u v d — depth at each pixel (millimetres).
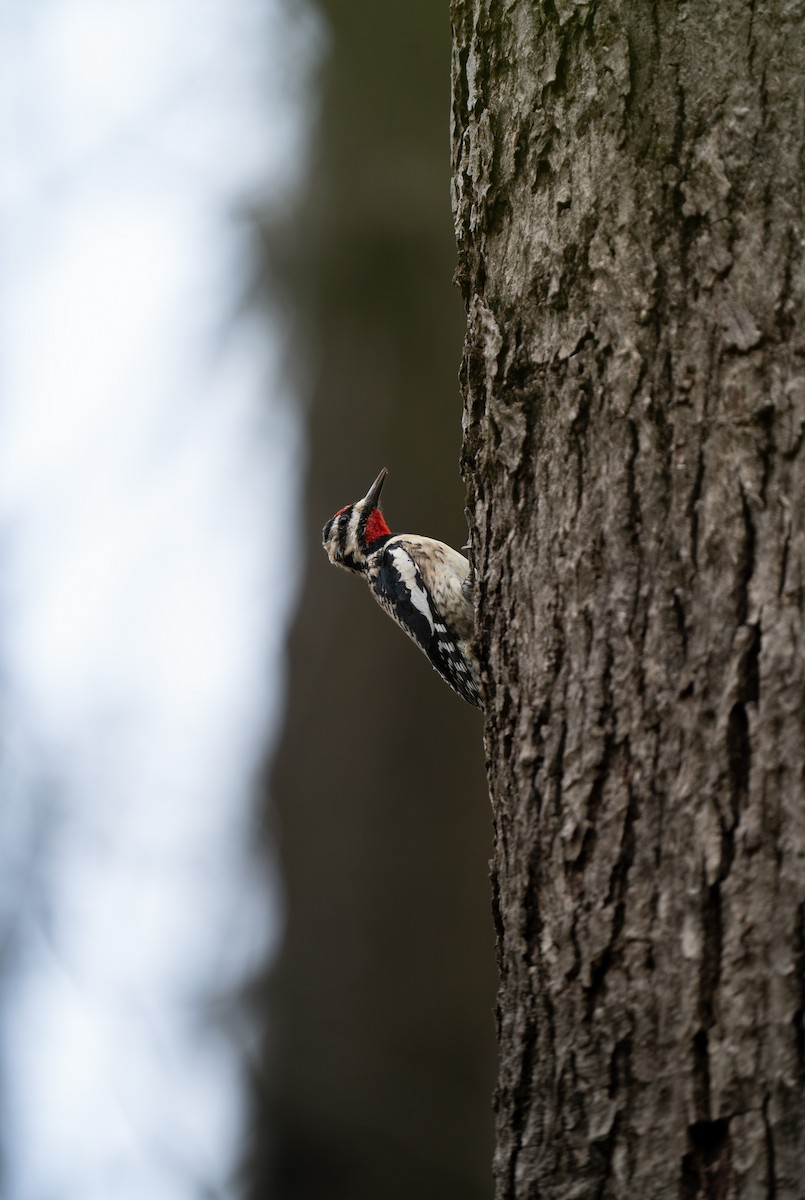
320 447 12062
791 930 4430
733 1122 4434
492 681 5430
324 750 11508
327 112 12742
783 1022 4398
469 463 5719
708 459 4789
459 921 11164
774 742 4543
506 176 5461
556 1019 4910
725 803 4602
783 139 4789
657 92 4996
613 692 4887
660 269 4938
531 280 5297
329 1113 10859
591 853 4875
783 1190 4312
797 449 4648
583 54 5191
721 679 4668
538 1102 4941
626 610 4891
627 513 4930
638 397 4934
